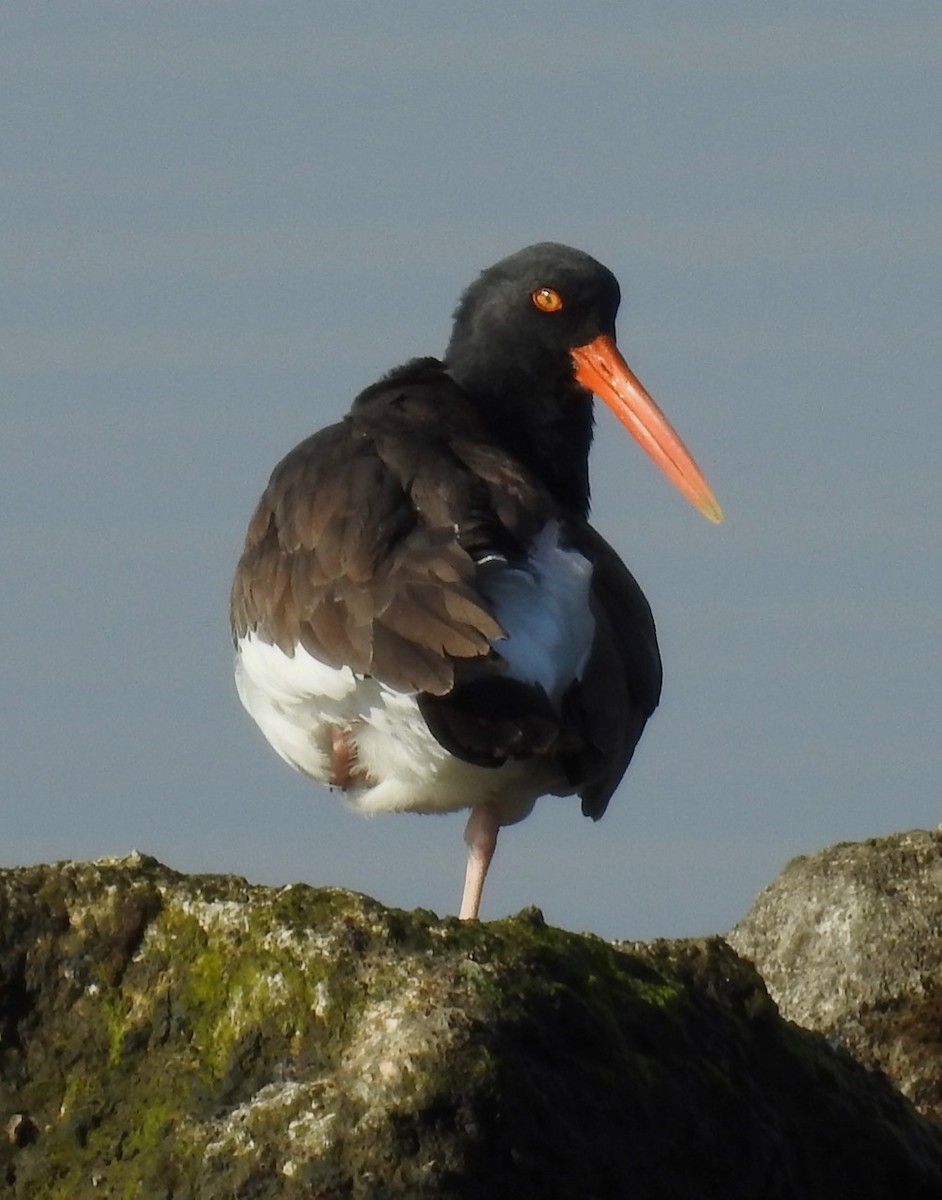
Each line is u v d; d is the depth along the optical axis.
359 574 12.77
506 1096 9.75
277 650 13.23
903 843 14.73
